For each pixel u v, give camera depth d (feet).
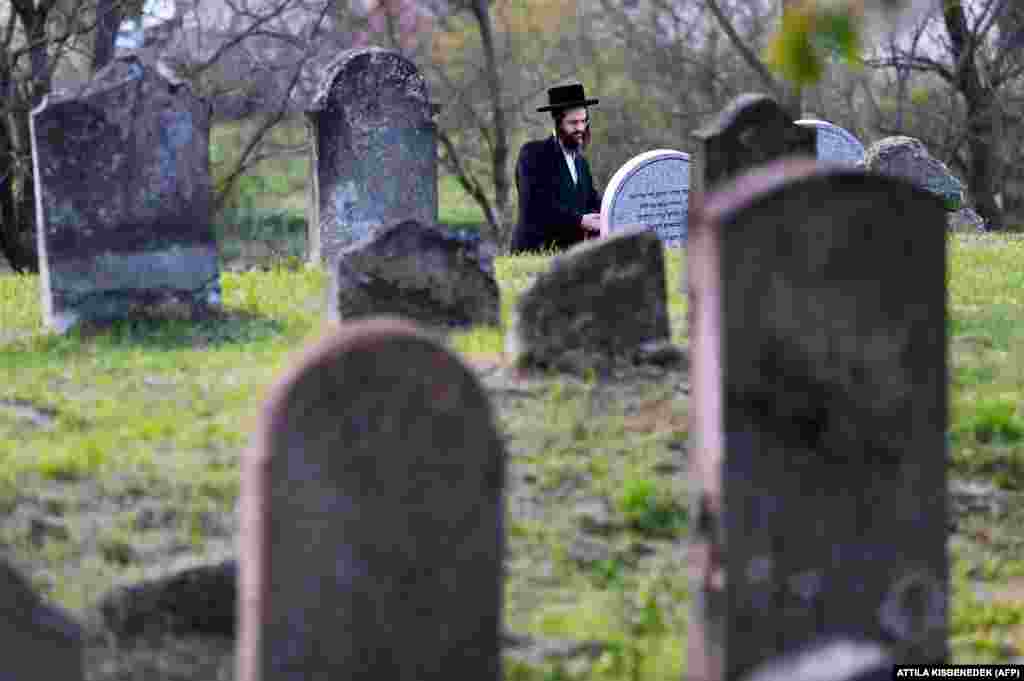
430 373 21.58
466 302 42.91
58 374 38.27
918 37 120.98
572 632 26.89
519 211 65.51
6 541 27.66
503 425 34.30
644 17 136.15
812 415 21.59
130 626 25.72
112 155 43.65
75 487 29.91
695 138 44.83
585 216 64.90
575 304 37.35
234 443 32.63
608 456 33.47
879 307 21.67
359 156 59.00
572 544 30.17
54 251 43.39
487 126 140.05
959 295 50.83
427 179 60.03
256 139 109.29
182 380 37.78
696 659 22.15
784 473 21.61
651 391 36.42
